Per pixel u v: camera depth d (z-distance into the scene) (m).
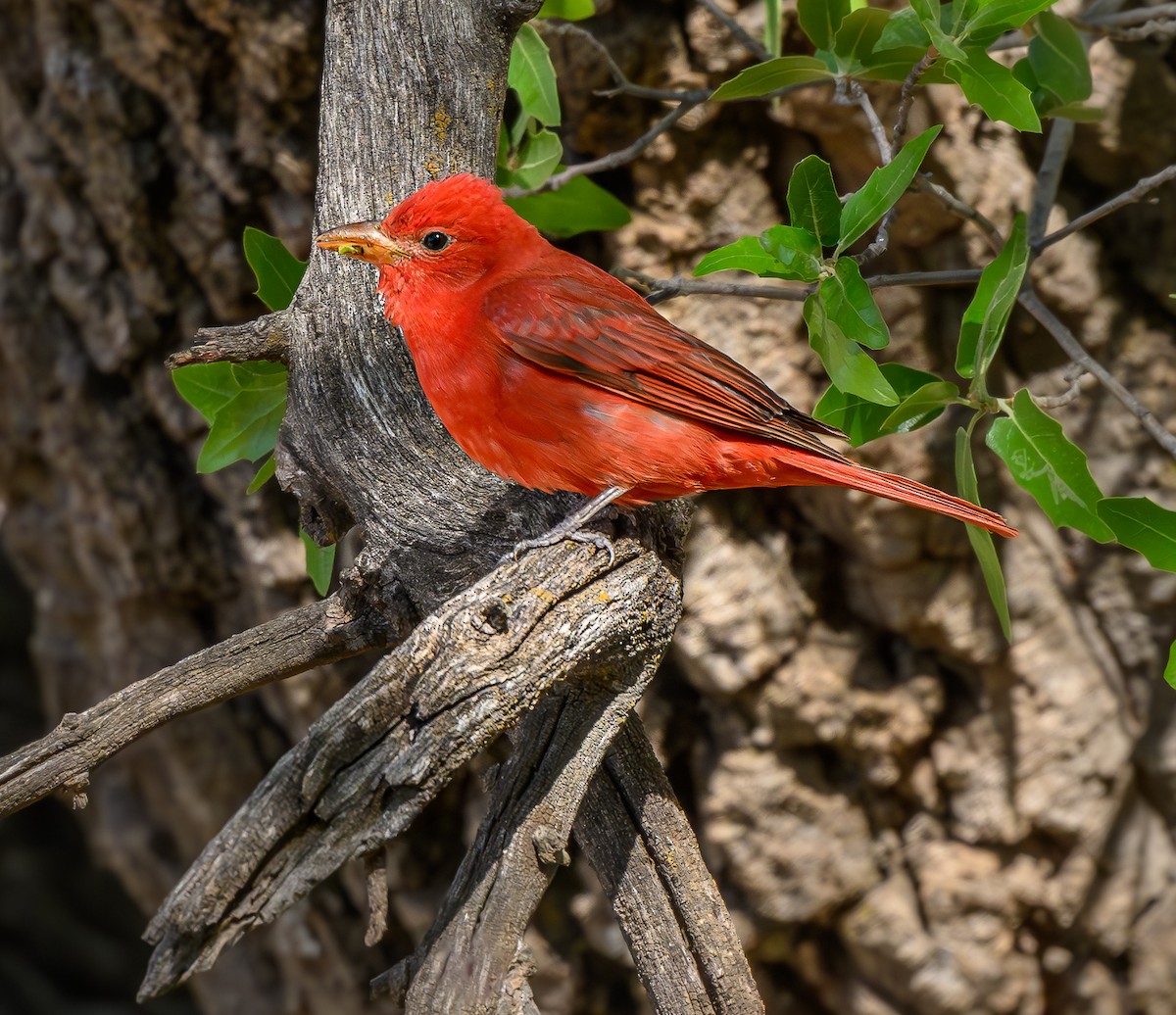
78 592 13.87
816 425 8.01
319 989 13.26
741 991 7.12
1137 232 10.88
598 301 7.67
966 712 11.09
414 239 7.65
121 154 11.25
